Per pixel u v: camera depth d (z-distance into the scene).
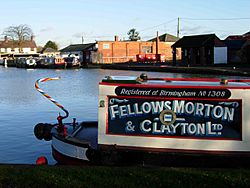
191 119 8.45
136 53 96.94
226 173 7.46
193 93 8.38
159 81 9.24
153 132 8.66
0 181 7.33
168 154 8.62
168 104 8.53
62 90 36.06
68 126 12.49
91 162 9.55
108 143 8.90
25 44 150.50
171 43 100.44
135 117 8.71
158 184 7.03
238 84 8.73
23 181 7.32
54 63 86.81
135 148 8.76
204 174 7.41
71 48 119.06
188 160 8.56
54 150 11.02
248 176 7.29
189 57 71.00
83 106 25.30
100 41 93.56
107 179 7.29
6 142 15.06
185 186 6.93
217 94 8.28
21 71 78.31
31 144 14.70
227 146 8.36
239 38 78.44
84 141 10.06
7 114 22.31
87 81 46.94
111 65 79.50
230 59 70.81
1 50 147.75
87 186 7.02
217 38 67.19
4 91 35.75
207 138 8.43
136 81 8.73
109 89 8.78
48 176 7.50
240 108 8.23
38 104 26.45
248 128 8.24
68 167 8.05
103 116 8.87
